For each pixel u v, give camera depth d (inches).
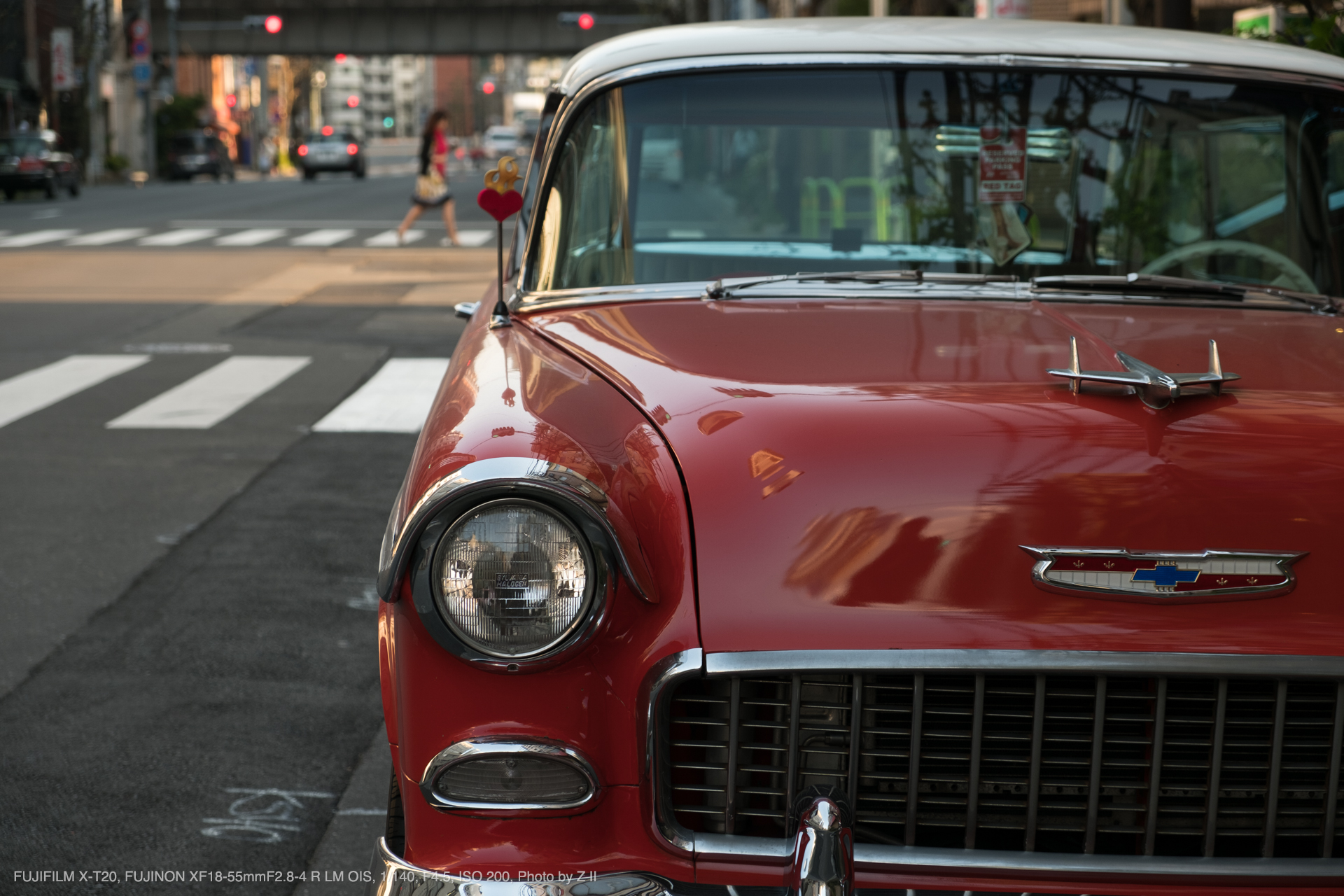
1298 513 82.1
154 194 1598.2
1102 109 130.0
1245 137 131.6
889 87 130.2
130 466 309.0
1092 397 88.7
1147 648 80.4
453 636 80.7
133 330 528.4
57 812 146.2
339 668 189.3
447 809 83.4
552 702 82.5
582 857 83.6
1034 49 131.7
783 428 87.1
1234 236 130.9
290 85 4237.2
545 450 83.8
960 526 82.1
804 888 77.0
